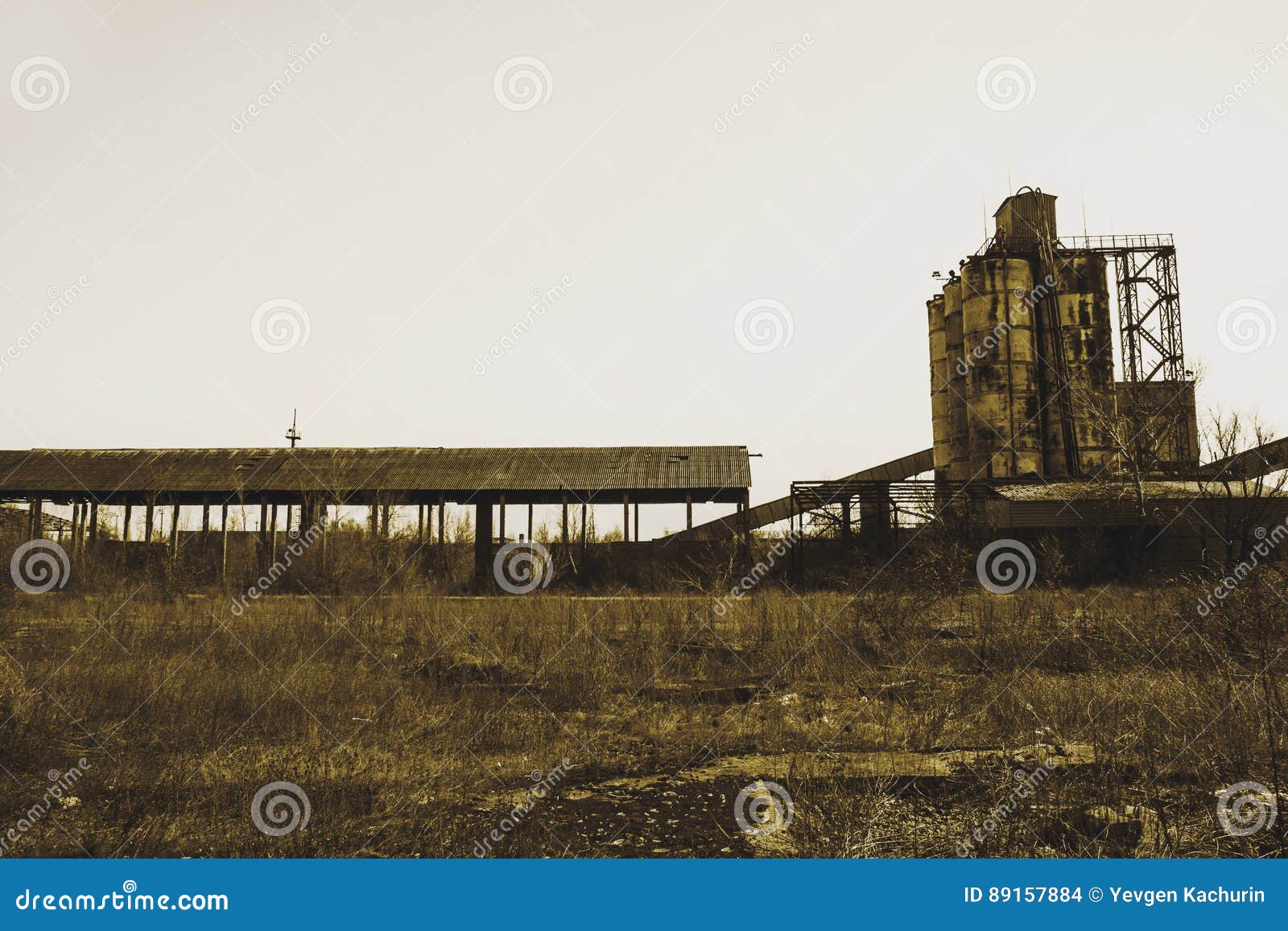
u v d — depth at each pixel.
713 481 42.78
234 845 6.85
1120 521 37.53
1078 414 47.50
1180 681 10.53
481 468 44.34
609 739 10.71
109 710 11.23
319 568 31.08
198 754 9.40
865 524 38.41
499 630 18.64
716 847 7.05
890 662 15.95
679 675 15.15
